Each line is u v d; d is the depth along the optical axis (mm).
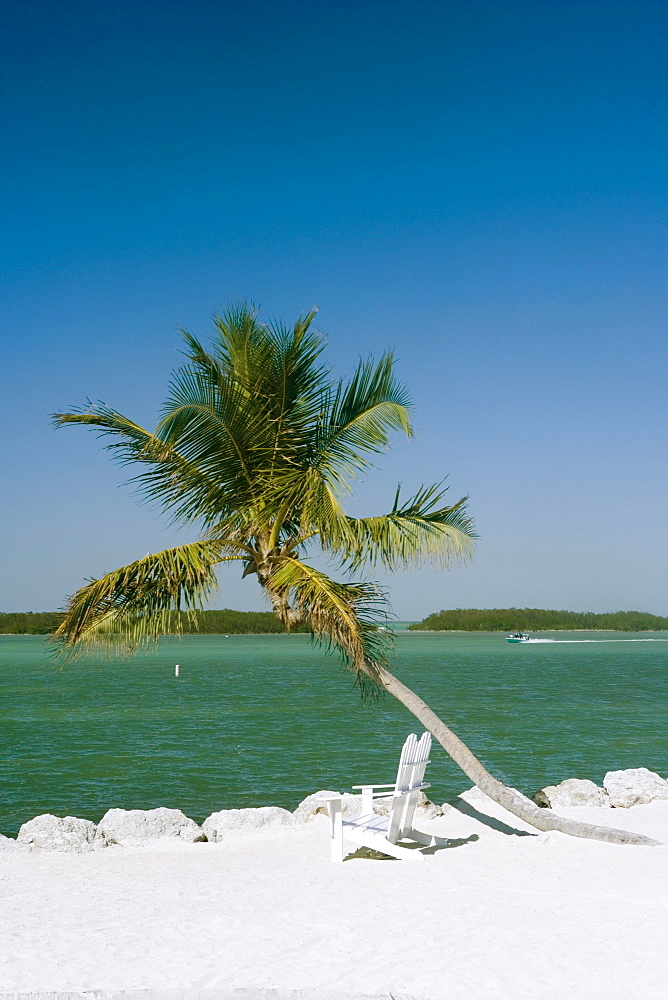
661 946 6137
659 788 13750
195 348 11625
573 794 13250
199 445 11805
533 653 127812
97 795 18016
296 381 12164
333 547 11750
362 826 9961
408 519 12227
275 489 11844
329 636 11320
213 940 6438
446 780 18906
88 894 8148
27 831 11516
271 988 5418
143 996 5332
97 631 11375
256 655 121562
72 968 5820
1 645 162750
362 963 5875
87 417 11328
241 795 17969
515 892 7797
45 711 39031
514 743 26203
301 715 36281
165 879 8891
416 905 7398
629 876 8258
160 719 34688
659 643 188625
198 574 11461
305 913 7180
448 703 43062
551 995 5258
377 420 12367
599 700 45188
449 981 5512
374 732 29469
